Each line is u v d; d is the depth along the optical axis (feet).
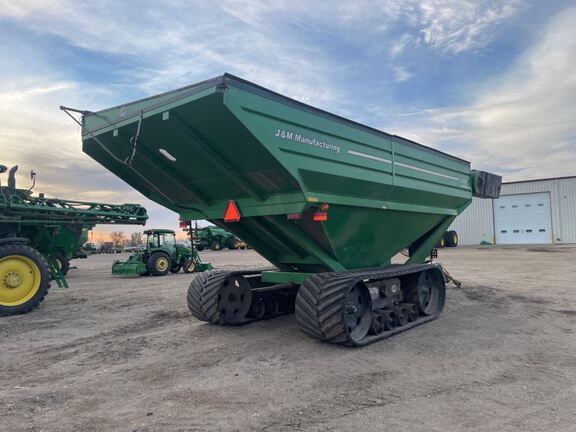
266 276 21.83
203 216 21.53
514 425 10.75
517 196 117.19
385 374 14.69
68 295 36.42
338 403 12.21
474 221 123.75
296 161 16.43
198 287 22.53
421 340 19.26
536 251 81.76
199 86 14.65
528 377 14.33
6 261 27.25
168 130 16.75
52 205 33.19
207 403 12.29
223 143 16.20
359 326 18.97
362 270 20.97
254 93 15.08
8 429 10.75
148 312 27.55
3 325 24.03
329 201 18.13
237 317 22.49
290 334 20.43
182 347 18.48
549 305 27.17
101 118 18.63
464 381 13.99
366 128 20.08
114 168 21.26
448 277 34.60
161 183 20.93
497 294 31.68
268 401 12.39
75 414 11.66
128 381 14.30
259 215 18.70
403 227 24.45
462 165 29.04
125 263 55.06
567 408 11.79
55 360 17.02
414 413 11.51
